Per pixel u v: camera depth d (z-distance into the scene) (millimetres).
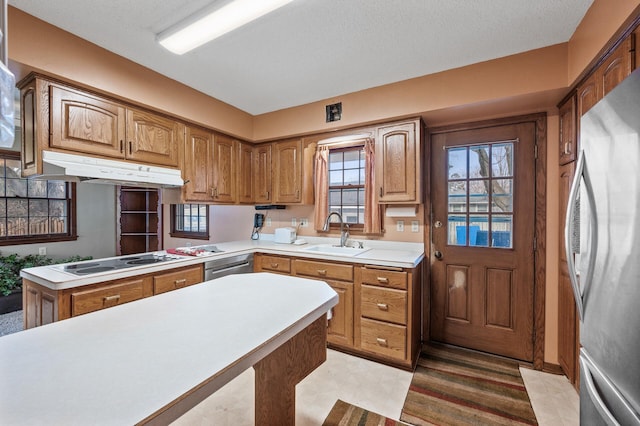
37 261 4258
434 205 2736
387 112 2570
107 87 2053
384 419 1730
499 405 1853
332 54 2107
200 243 4285
